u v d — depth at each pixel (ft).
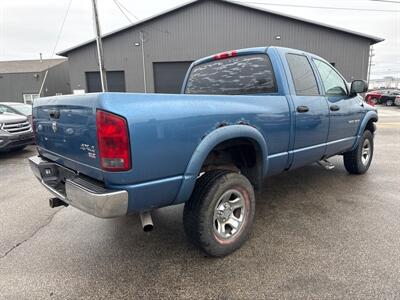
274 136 10.53
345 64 68.18
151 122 7.21
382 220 11.44
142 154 7.13
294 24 68.08
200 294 7.67
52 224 12.04
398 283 7.78
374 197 13.89
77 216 12.80
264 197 14.25
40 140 10.61
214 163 10.08
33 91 109.81
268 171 10.78
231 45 70.90
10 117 26.45
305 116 11.71
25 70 111.75
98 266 9.04
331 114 13.25
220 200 8.98
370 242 9.83
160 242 10.39
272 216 12.08
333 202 13.39
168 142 7.54
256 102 9.93
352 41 67.05
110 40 74.08
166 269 8.78
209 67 13.62
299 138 11.68
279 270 8.51
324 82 13.43
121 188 7.12
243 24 69.56
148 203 7.65
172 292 7.79
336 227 10.96
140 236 10.85
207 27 70.69
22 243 10.52
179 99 7.91
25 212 13.34
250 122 9.55
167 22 71.46
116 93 6.93
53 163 9.77
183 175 8.01
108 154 6.92
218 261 9.09
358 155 16.61
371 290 7.54
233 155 10.68
